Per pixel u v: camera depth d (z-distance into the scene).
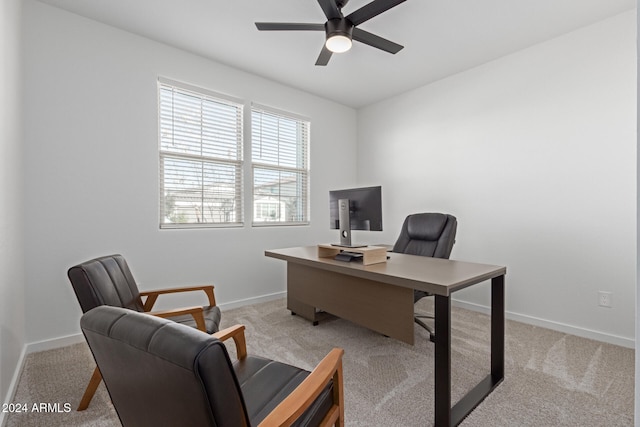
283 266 3.81
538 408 1.65
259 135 3.63
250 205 3.53
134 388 0.75
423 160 3.80
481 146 3.25
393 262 2.14
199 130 3.18
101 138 2.57
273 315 3.13
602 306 2.51
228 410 0.64
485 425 1.52
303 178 4.10
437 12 2.40
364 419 1.58
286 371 1.26
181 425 0.69
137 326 0.69
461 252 3.40
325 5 1.93
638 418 0.67
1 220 1.62
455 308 3.39
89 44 2.52
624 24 2.40
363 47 2.93
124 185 2.69
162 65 2.90
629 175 2.39
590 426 1.51
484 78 3.23
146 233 2.81
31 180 2.27
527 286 2.92
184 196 3.09
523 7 2.34
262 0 2.30
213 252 3.24
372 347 2.40
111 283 1.74
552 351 2.31
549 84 2.78
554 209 2.76
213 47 2.97
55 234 2.37
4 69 1.72
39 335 2.30
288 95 3.85
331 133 4.34
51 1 2.32
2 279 1.63
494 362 1.92
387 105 4.24
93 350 0.81
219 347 0.62
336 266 2.03
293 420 0.81
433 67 3.32
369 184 4.48
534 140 2.87
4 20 1.73
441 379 1.48
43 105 2.32
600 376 1.96
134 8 2.40
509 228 3.04
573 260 2.65
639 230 0.67
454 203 3.48
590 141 2.56
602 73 2.50
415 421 1.56
